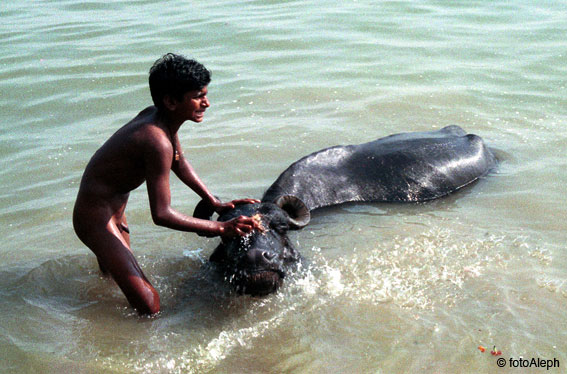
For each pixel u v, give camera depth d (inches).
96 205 216.2
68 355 197.6
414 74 440.5
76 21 565.9
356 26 535.5
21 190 307.6
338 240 263.1
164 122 213.8
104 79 438.6
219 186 306.8
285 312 217.2
